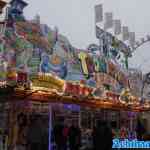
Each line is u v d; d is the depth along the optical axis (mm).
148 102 17594
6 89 9016
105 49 17359
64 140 11984
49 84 10094
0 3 9836
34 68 10438
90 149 12750
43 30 11539
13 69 9422
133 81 18266
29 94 9422
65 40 12797
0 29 9836
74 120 13789
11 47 9859
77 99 11266
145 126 18672
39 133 9938
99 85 13742
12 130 10508
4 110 10555
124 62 19188
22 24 10602
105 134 10953
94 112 15008
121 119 16984
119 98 14586
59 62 11789
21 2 10633
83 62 13414
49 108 10781
